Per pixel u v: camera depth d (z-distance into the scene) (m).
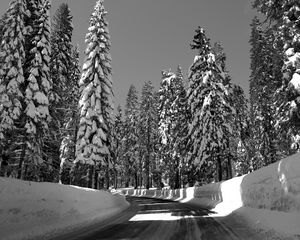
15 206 8.97
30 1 23.80
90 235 10.14
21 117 21.64
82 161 24.77
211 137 28.39
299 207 9.16
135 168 61.12
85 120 25.45
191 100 31.38
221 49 36.00
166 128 49.06
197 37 31.59
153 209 21.14
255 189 13.52
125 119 63.25
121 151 63.75
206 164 29.67
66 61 28.70
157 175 59.19
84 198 14.80
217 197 22.39
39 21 23.45
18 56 20.25
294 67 15.70
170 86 49.72
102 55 26.52
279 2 15.44
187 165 36.62
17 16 20.80
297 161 9.47
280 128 20.42
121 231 10.97
